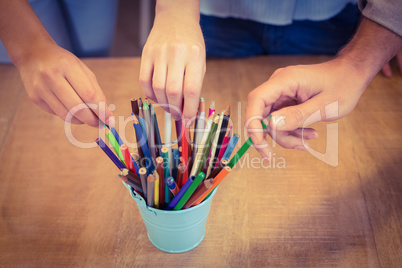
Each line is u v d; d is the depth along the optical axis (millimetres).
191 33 556
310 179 703
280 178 704
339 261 589
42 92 545
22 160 735
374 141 763
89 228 636
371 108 824
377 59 621
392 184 692
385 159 732
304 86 592
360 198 673
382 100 838
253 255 599
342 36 938
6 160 736
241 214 653
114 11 1142
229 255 600
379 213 651
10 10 591
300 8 881
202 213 554
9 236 627
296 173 712
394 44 624
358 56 623
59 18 1038
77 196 680
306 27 928
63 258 598
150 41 553
